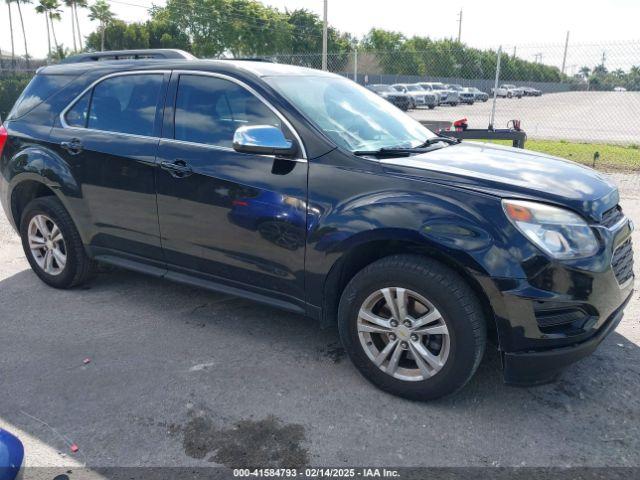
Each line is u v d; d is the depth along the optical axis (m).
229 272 3.51
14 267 5.14
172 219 3.63
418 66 23.31
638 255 5.38
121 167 3.80
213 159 3.41
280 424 2.77
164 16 56.69
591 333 2.78
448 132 7.61
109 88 4.04
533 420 2.79
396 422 2.78
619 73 14.88
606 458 2.52
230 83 3.50
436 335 2.85
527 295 2.58
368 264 3.15
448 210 2.70
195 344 3.61
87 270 4.43
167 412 2.87
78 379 3.19
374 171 2.95
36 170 4.23
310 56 20.02
